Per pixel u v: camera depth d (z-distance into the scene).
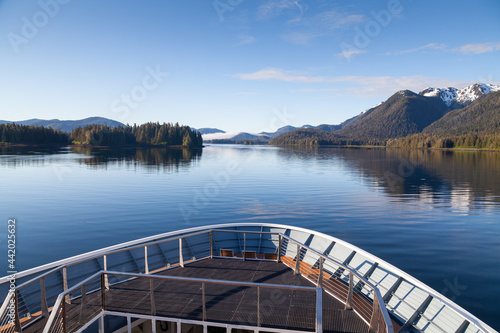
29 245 17.73
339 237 19.62
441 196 34.56
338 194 35.50
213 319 5.38
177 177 50.06
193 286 6.79
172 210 26.45
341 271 8.66
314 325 5.27
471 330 5.70
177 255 9.47
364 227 21.80
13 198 31.52
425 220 23.78
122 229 20.88
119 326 5.84
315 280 7.39
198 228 10.78
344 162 89.00
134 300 6.08
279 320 5.41
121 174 53.03
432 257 16.25
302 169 66.94
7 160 77.19
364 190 38.53
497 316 10.77
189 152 147.12
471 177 52.41
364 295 7.56
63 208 27.02
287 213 25.84
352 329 5.26
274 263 8.30
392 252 16.97
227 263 8.27
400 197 33.69
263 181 46.75
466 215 25.33
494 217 24.64
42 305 5.43
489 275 14.03
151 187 39.16
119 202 29.64
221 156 117.19
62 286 6.84
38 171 55.28
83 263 7.67
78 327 5.06
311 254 9.95
